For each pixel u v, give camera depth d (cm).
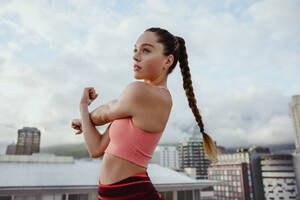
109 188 65
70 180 1884
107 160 68
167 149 14550
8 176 1827
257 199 8875
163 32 79
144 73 76
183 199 2066
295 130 12475
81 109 82
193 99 103
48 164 2372
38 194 1585
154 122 67
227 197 9288
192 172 4666
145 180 67
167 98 72
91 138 75
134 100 66
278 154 9131
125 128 67
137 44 78
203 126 103
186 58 102
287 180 8900
